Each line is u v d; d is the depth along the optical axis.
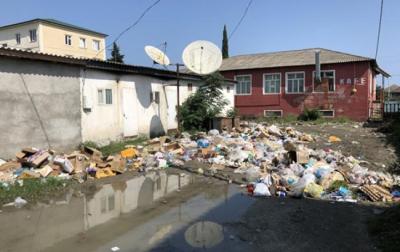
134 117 14.98
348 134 18.02
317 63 25.66
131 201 7.57
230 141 13.62
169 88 17.25
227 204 7.28
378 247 5.10
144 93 15.57
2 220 6.36
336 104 26.50
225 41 43.19
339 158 11.33
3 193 7.56
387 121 23.50
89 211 6.90
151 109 16.02
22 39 49.12
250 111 29.70
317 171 8.88
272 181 8.70
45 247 5.23
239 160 11.10
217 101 18.98
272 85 28.84
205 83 19.09
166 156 11.66
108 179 9.46
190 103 18.17
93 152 11.24
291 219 6.30
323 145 14.35
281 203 7.28
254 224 6.08
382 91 31.23
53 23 49.03
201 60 15.76
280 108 28.52
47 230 5.89
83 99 12.41
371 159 11.88
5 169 9.29
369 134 17.97
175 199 7.70
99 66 12.88
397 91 56.16
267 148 12.81
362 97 25.56
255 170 9.66
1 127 9.90
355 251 5.00
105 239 5.50
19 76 10.34
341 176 8.68
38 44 47.88
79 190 8.40
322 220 6.23
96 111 13.04
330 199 7.55
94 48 55.53
